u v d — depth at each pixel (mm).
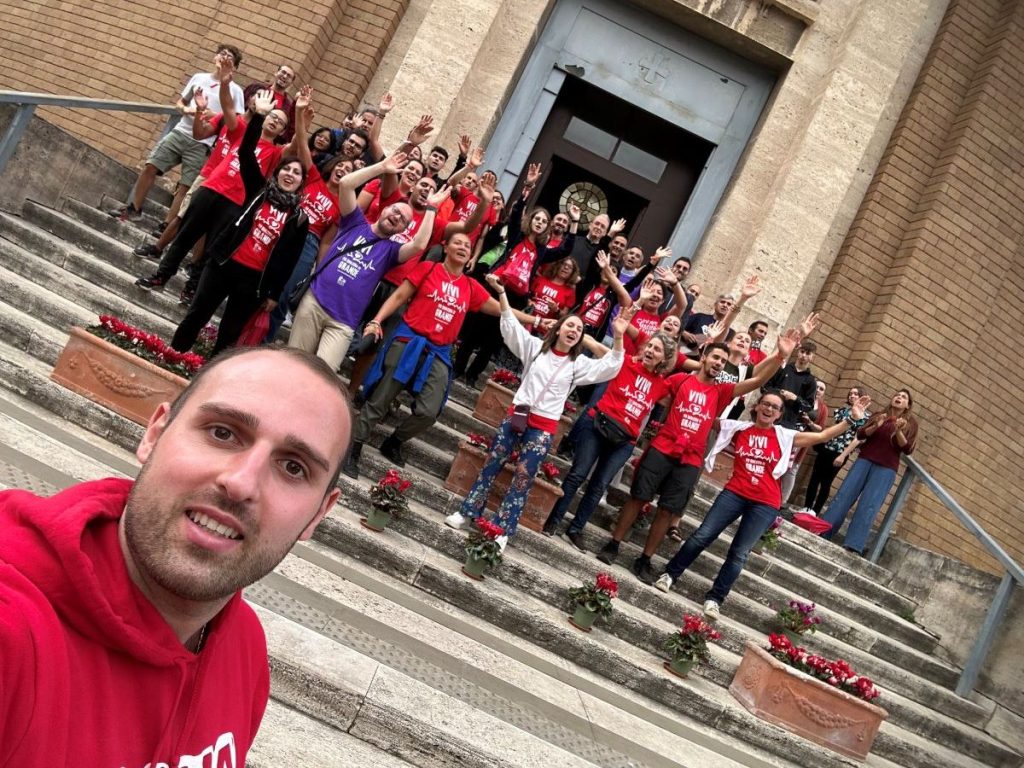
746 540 6824
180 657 1062
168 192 10156
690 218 11945
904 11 11203
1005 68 11438
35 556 932
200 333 7168
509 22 11453
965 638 8258
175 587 1009
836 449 9672
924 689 7570
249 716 1332
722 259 11367
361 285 6223
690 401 6969
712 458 7043
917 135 11539
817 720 6000
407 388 6617
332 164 7992
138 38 11680
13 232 8094
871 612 8266
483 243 8664
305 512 1100
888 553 9695
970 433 11445
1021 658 7742
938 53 11570
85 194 9508
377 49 11281
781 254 10883
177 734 1087
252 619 1352
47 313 6992
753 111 12008
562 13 11945
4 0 12461
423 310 6555
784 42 11625
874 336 11094
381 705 3658
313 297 6223
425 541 6277
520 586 6312
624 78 11977
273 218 6328
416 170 7648
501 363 9477
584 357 6625
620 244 8953
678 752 4844
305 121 7418
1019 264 11625
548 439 6426
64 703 895
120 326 6027
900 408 9539
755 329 9391
